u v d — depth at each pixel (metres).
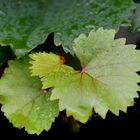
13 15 0.55
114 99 0.48
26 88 0.53
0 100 0.52
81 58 0.51
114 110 0.48
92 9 0.55
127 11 0.54
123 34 0.58
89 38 0.51
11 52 0.54
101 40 0.51
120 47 0.51
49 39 0.55
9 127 0.61
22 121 0.51
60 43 0.52
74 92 0.49
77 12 0.55
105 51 0.51
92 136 0.63
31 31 0.53
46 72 0.50
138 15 0.56
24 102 0.52
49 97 0.52
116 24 0.53
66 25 0.54
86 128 0.62
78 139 0.62
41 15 0.55
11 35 0.53
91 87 0.49
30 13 0.55
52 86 0.49
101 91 0.49
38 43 0.53
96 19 0.54
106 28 0.53
